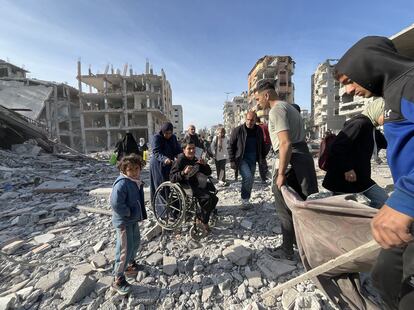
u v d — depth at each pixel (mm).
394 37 10234
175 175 4012
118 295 2637
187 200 3963
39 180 9180
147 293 2686
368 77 1276
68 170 12195
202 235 3951
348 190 3293
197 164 4160
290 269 2938
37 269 3213
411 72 1126
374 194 3289
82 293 2660
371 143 3215
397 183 1050
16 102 46438
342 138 3199
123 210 2750
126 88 57344
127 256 2762
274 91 3084
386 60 1202
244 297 2580
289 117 2859
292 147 2947
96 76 55375
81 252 3639
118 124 58562
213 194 4035
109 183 9086
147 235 3912
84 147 54469
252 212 5008
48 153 20312
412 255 1185
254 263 3182
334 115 58844
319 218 2201
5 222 5160
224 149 7941
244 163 5082
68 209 5719
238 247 3434
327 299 2428
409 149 1150
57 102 51875
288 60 56562
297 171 2947
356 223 2004
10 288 2852
